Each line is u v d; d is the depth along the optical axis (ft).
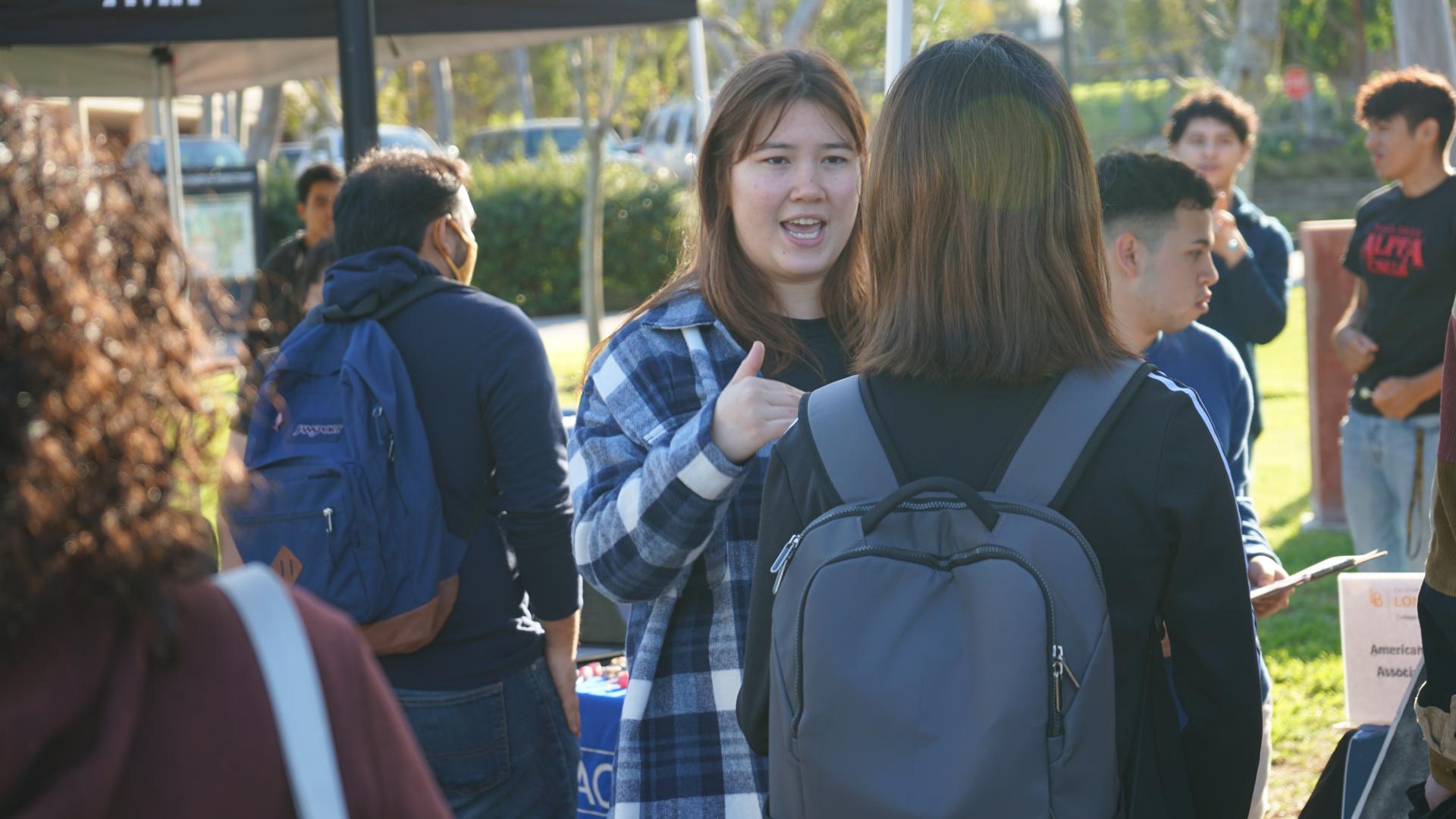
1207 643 5.34
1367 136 15.93
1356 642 9.02
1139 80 133.39
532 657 8.55
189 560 2.99
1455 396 6.07
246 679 2.93
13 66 21.45
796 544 5.35
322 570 7.55
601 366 7.57
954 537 5.12
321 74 22.80
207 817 2.80
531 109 114.93
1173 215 8.93
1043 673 4.80
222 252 34.50
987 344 5.32
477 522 8.24
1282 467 29.25
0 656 2.74
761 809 6.88
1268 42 54.34
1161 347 9.47
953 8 88.53
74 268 2.88
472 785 8.14
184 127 84.84
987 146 5.42
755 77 7.59
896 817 4.77
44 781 2.72
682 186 67.77
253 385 3.82
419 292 8.38
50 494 2.71
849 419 5.52
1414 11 18.67
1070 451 5.19
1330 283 23.43
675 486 6.46
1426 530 15.93
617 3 17.13
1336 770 8.22
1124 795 5.22
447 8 16.49
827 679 4.97
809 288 7.90
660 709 7.22
